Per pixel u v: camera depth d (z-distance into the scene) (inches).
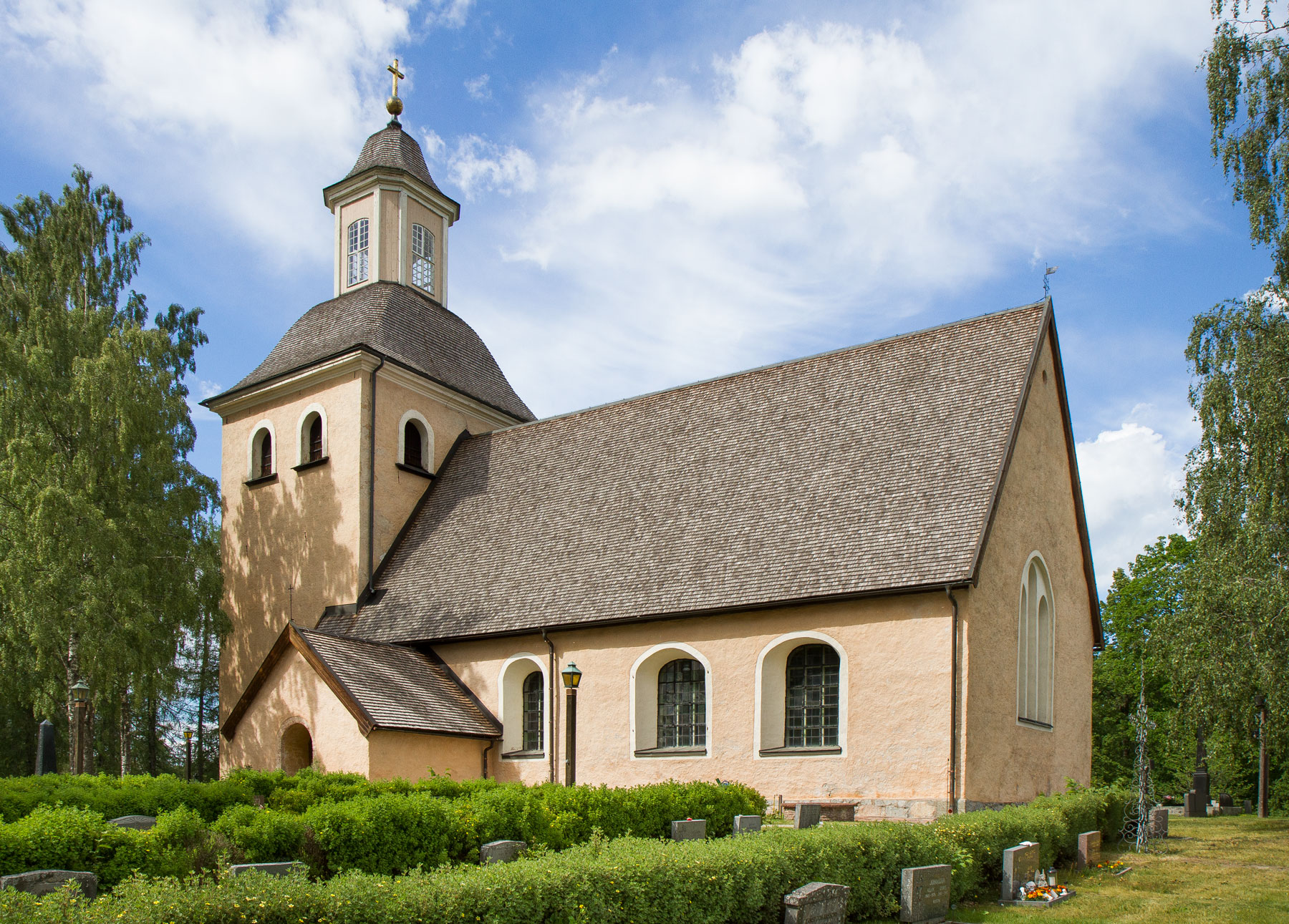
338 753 850.8
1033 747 847.7
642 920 383.2
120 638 1068.5
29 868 410.9
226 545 1278.3
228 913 291.4
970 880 534.6
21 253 1352.1
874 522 827.4
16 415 1151.6
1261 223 999.0
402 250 1339.8
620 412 1168.8
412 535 1178.6
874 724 759.7
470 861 554.9
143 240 1481.3
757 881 427.8
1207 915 507.5
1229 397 980.6
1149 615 1951.3
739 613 840.3
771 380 1071.0
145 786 610.5
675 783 697.6
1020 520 863.1
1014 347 911.0
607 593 928.3
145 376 1209.4
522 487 1149.1
